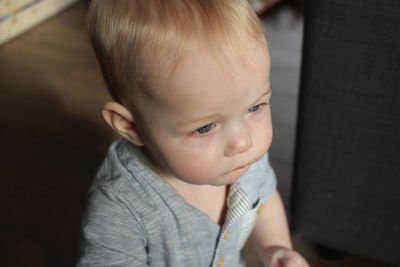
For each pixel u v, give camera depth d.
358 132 0.87
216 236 0.72
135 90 0.58
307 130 0.92
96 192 0.68
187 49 0.53
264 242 0.86
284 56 1.90
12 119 1.67
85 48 2.03
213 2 0.55
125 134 0.65
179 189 0.71
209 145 0.58
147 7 0.55
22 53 2.02
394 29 0.74
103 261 0.66
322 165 0.96
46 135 1.59
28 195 1.39
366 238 1.03
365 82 0.81
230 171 0.61
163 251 0.70
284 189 1.35
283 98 1.69
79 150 1.53
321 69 0.83
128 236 0.66
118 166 0.69
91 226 0.66
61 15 2.27
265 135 0.61
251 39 0.55
